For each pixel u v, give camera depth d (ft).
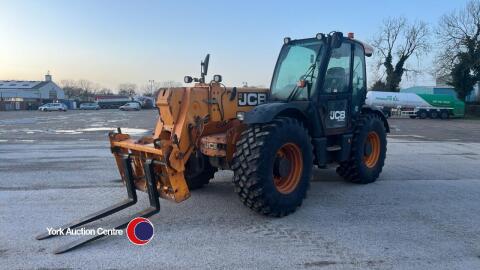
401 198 19.11
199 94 16.62
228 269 11.34
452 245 13.26
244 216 16.02
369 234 14.19
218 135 16.88
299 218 15.88
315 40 18.81
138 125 75.72
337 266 11.61
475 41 140.56
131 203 15.98
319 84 18.11
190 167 18.34
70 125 75.00
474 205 18.07
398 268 11.54
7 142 42.52
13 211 16.56
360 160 21.12
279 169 16.02
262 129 15.47
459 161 30.96
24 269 11.27
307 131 17.10
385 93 131.95
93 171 24.93
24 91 252.21
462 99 144.87
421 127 81.20
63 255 12.23
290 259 12.03
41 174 23.97
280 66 19.80
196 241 13.35
